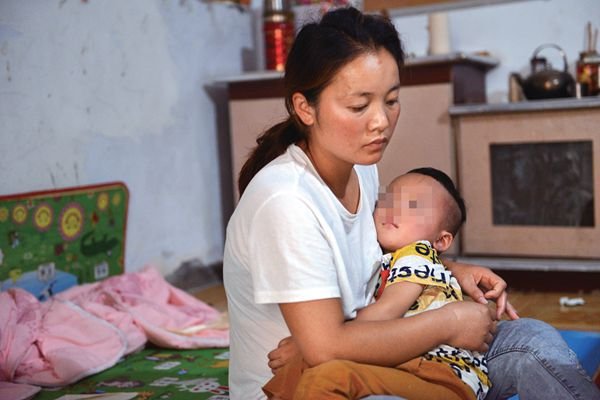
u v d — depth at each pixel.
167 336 2.41
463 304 1.27
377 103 1.17
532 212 3.08
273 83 3.46
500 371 1.39
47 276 2.72
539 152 3.04
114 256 3.04
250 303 1.26
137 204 3.19
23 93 2.63
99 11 2.96
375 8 3.79
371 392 1.11
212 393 1.98
